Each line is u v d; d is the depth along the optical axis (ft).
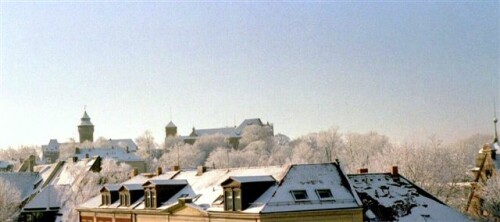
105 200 250.37
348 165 458.50
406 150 326.44
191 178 222.69
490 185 250.98
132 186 230.89
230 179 175.94
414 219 190.70
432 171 314.76
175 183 215.31
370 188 202.28
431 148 332.60
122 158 611.06
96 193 337.11
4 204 321.52
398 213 192.34
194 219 191.62
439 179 314.76
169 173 246.27
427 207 196.65
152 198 213.87
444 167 321.11
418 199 200.23
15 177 405.39
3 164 609.01
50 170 409.08
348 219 171.32
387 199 197.67
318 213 167.73
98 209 250.16
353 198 174.91
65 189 344.69
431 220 191.01
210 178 210.18
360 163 436.76
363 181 205.77
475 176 282.36
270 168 191.11
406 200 198.59
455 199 305.12
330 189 176.45
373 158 420.36
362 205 172.96
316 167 183.62
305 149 636.48
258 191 175.22
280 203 167.12
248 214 166.91
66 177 378.32
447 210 197.26
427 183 307.17
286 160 643.04
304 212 166.09
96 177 354.54
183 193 210.59
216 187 197.88
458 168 349.00
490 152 272.72
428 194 204.33
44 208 333.01
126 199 231.91
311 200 170.60
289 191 172.14
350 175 207.62
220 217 179.52
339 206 170.50
